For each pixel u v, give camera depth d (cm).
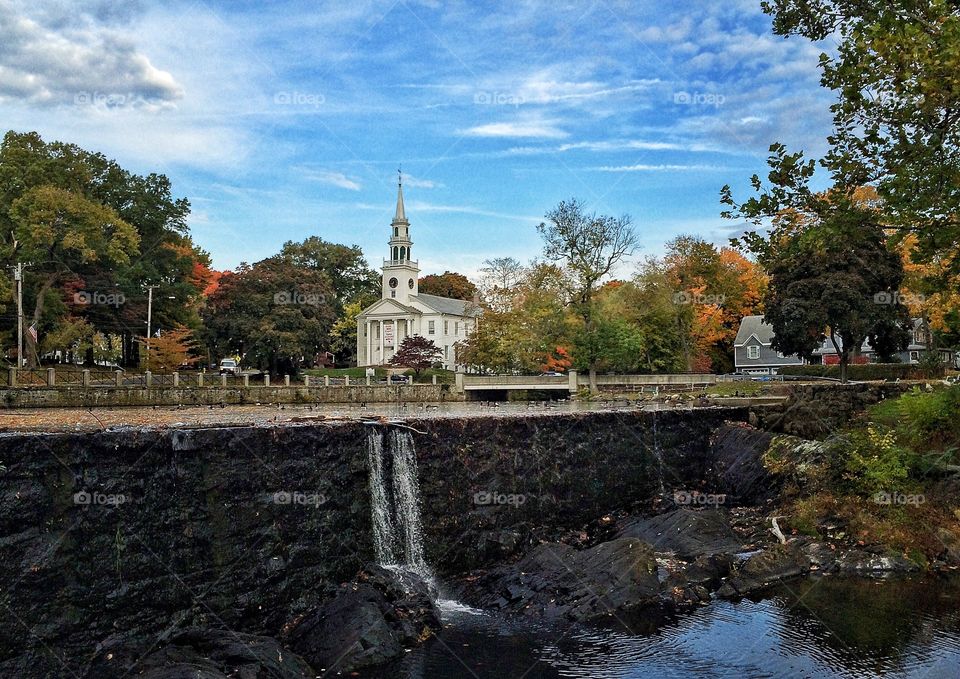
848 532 2272
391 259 10888
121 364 6925
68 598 1379
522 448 2441
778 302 4716
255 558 1681
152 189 6519
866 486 2427
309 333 7675
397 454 2056
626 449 2828
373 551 1958
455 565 2166
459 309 11312
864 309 4359
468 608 1861
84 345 5566
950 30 1487
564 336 6341
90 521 1431
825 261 4438
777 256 1931
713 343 8544
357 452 1942
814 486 2536
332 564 1833
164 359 5466
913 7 1655
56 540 1377
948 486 2347
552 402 4884
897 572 2044
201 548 1592
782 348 4688
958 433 2452
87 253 4953
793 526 2378
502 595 1889
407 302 10688
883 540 2192
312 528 1808
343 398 4644
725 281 8169
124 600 1455
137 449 1513
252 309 7544
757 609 1788
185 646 1441
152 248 6341
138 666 1352
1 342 5069
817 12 1869
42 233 4844
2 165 5156
